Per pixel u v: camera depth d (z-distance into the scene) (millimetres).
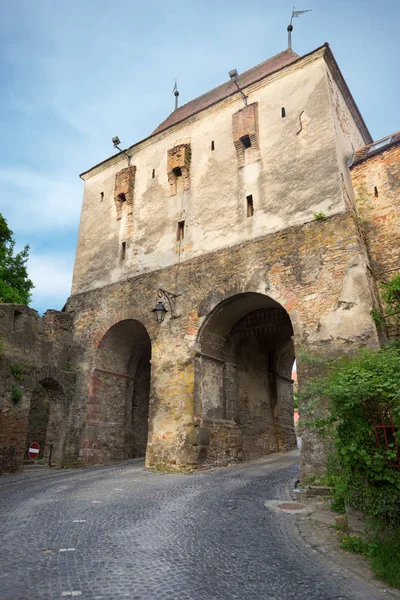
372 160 13281
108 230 18469
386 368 5891
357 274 11164
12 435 13711
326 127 13359
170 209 16516
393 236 12188
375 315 10617
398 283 10766
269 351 19469
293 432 20828
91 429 15602
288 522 6688
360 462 5711
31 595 3854
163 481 10891
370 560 4973
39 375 15273
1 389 13680
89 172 20562
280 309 15031
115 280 17125
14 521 6598
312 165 13211
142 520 6723
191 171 16547
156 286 15562
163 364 14297
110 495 8914
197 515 7078
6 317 14445
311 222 12492
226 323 14789
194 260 14867
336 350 10766
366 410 5762
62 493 9273
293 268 12391
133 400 18625
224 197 15039
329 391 6105
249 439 16234
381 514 5398
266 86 15492
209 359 14336
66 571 4473
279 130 14492
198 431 12977
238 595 4008
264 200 13930
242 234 13992
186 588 4125
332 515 7121
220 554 5145
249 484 10219
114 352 17156
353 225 11727
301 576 4508
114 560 4848
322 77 14062
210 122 16719
